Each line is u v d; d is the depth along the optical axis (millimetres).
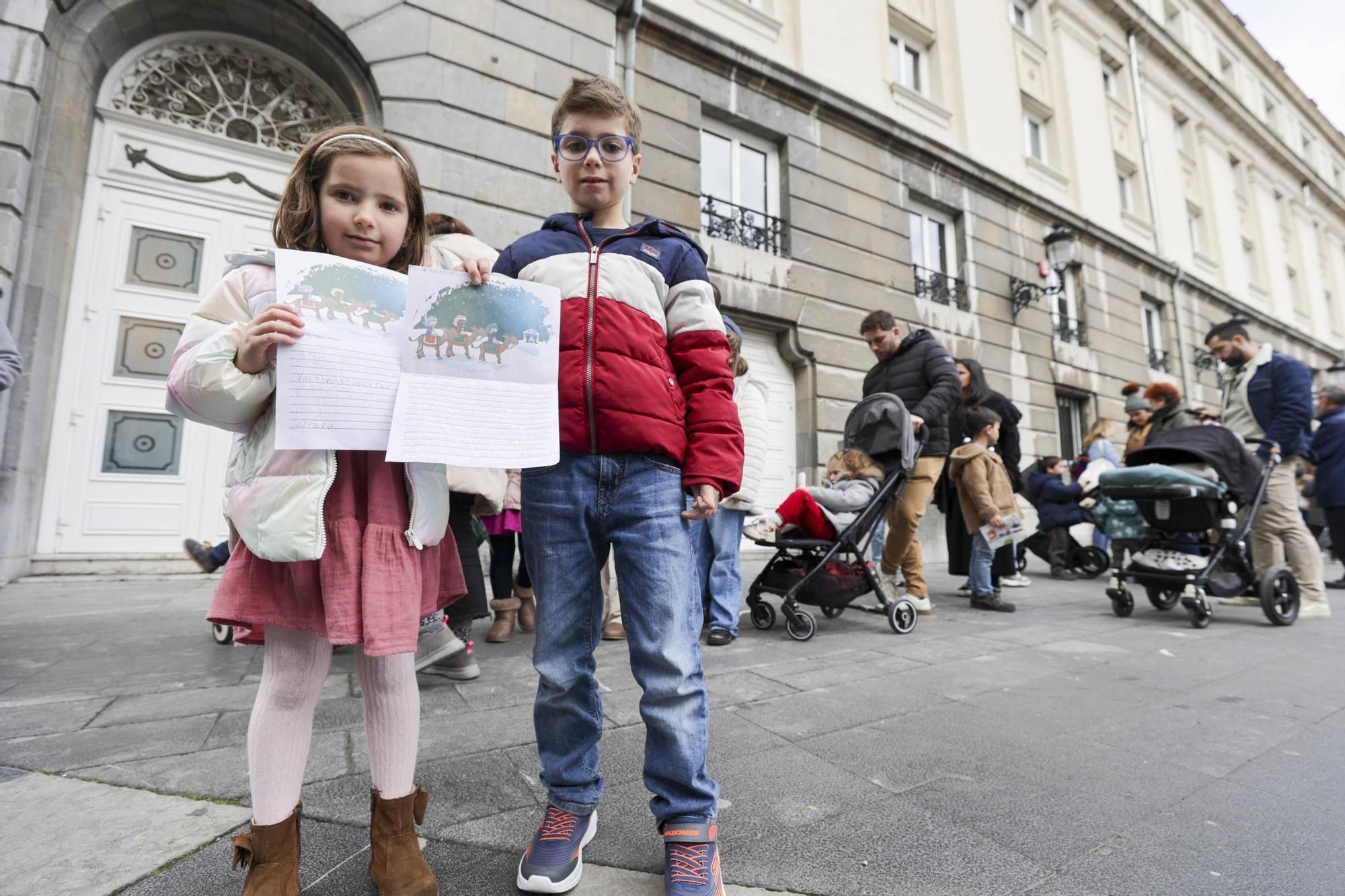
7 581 4242
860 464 3805
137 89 5234
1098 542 6543
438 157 5410
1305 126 22344
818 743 1909
